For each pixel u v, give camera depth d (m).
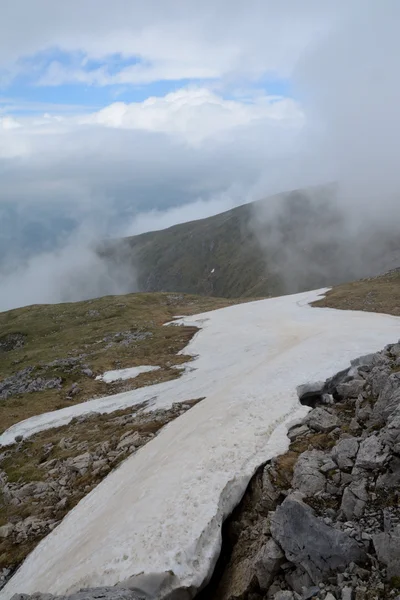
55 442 44.06
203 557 19.09
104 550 20.03
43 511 31.28
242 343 66.75
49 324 114.00
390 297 82.06
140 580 17.69
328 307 85.38
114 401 52.25
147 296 137.75
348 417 27.88
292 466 23.28
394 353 30.39
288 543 17.09
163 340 80.00
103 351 79.25
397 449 18.25
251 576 17.81
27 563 25.31
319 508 18.17
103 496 28.81
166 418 39.84
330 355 42.16
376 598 13.56
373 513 16.59
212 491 22.58
